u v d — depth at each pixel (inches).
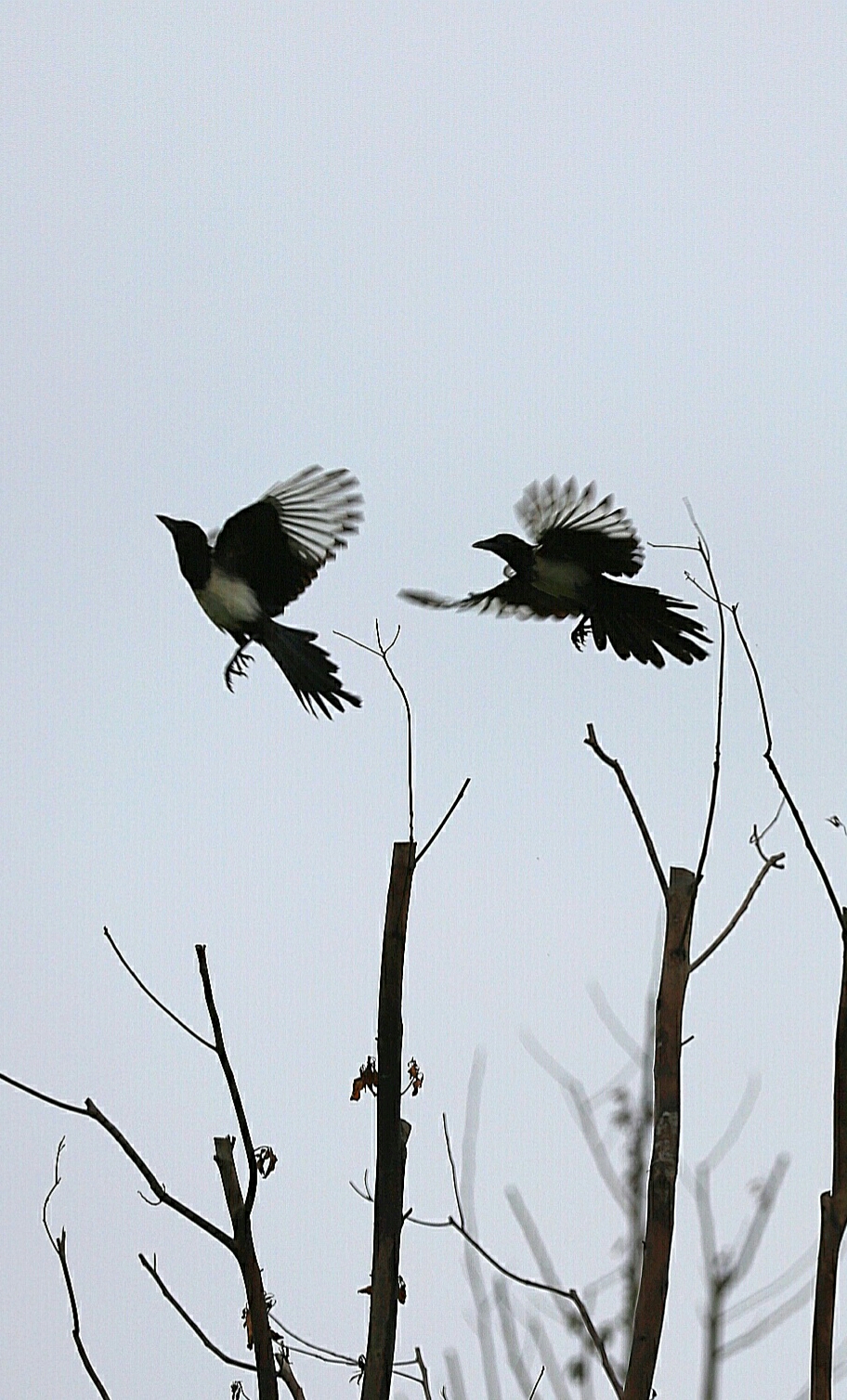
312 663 602.9
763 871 449.1
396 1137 460.8
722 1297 478.0
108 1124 422.0
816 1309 399.2
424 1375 489.1
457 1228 501.0
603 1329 501.4
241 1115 418.3
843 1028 413.7
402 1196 458.0
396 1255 454.3
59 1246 439.8
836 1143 409.4
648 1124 529.7
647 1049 542.3
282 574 609.6
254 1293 422.0
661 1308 414.9
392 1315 449.4
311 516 606.5
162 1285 428.1
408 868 470.9
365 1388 443.5
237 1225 420.5
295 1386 450.0
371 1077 466.0
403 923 468.1
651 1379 410.6
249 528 609.9
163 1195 421.1
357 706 604.4
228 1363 424.8
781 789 423.8
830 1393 394.6
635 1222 518.6
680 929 437.1
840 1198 404.8
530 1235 510.3
